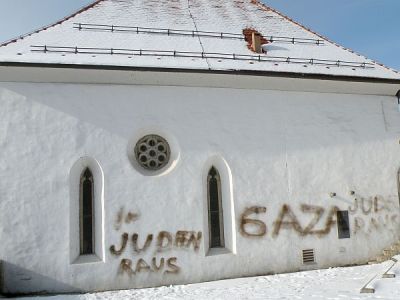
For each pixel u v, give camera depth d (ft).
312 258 46.09
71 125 40.73
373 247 48.57
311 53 51.88
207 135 44.32
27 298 36.29
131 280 40.09
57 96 40.83
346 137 49.49
